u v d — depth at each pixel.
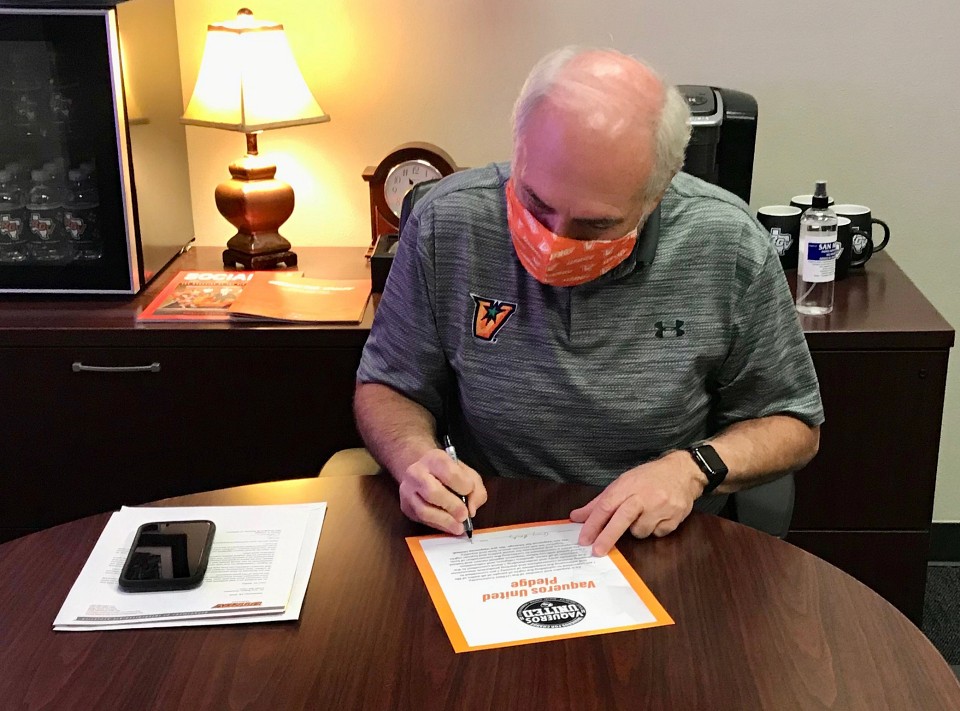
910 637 1.11
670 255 1.48
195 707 1.01
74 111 2.02
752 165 2.12
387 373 1.61
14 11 1.95
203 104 2.17
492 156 2.43
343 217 2.50
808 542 2.08
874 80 2.31
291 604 1.16
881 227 2.40
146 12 2.14
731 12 2.28
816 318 1.94
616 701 1.02
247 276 2.22
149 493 2.13
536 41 2.33
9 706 1.01
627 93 1.25
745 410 1.58
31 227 2.12
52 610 1.15
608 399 1.51
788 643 1.10
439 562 1.24
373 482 1.43
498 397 1.53
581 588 1.19
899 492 2.02
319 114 2.20
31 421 2.07
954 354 2.50
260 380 2.03
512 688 1.04
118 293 2.15
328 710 1.01
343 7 2.33
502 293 1.51
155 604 1.16
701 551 1.27
